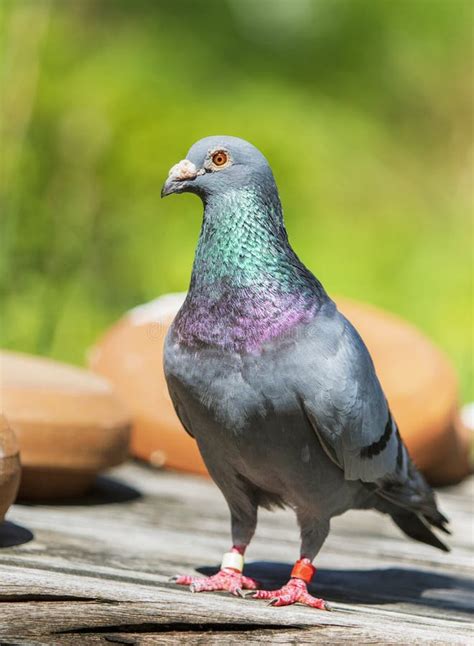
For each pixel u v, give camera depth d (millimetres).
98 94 16859
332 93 20062
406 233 18859
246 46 19672
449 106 20766
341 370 5473
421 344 10641
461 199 20234
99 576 5688
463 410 12070
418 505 6367
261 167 5613
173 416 10008
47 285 13109
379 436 5812
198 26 19594
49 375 8273
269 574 6656
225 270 5523
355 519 9000
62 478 8172
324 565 7137
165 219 16500
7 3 14203
